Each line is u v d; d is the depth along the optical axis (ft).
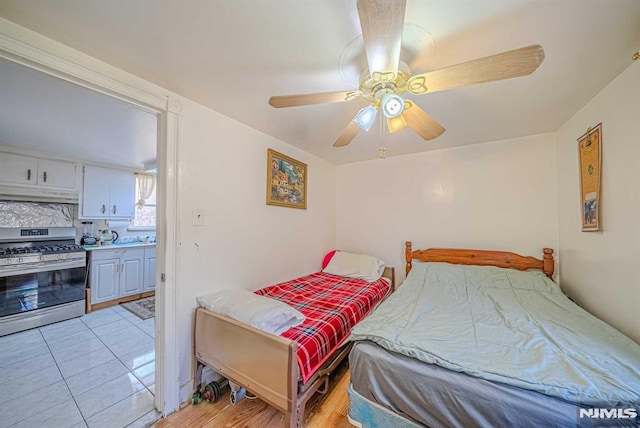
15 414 5.13
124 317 10.21
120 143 9.05
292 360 4.10
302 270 9.60
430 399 3.41
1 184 9.21
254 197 7.36
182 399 5.40
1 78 4.92
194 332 5.67
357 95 4.17
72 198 10.99
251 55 4.12
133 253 12.26
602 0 3.04
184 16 3.31
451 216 9.23
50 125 7.39
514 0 3.04
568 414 2.78
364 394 3.99
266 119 6.70
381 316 5.29
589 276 5.89
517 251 8.16
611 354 3.72
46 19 3.35
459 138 8.26
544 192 7.80
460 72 3.42
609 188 5.08
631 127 4.45
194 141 5.72
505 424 2.94
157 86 5.02
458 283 7.62
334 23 3.42
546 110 6.19
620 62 4.31
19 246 10.02
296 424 4.19
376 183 10.85
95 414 5.14
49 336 8.57
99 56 4.14
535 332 4.51
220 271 6.33
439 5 3.11
